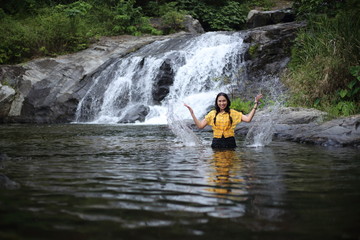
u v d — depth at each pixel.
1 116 13.34
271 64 12.50
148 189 2.74
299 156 4.52
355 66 8.55
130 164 3.95
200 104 11.70
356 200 2.38
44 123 12.64
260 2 27.08
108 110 13.71
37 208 2.22
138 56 14.87
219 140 5.51
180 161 4.16
